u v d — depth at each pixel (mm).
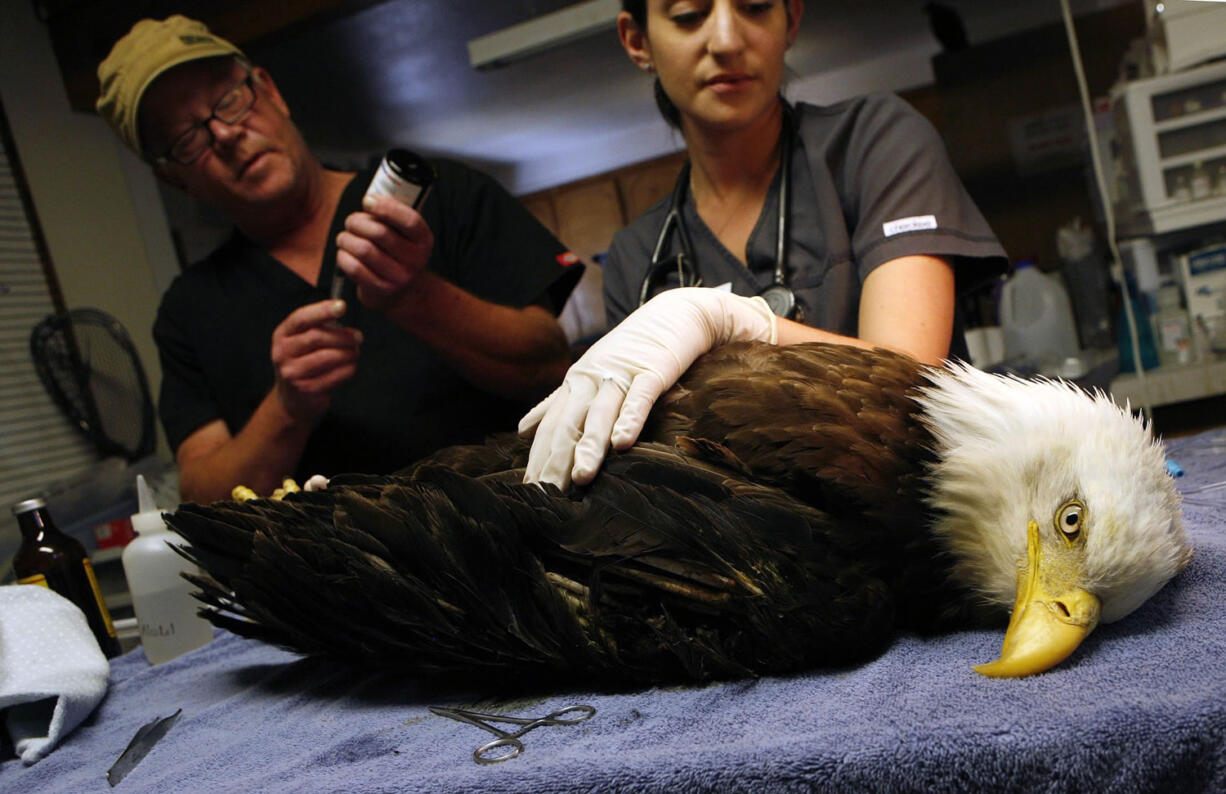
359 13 2703
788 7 1561
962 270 1409
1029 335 2895
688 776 641
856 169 1420
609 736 777
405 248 1443
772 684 850
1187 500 1281
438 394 1893
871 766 616
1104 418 920
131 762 994
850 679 817
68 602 1297
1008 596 915
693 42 1356
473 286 1977
